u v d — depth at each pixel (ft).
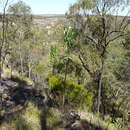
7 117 23.39
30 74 120.98
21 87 39.17
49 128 24.06
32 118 24.39
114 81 77.36
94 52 69.77
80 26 66.08
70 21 66.74
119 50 72.08
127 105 78.23
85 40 66.74
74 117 29.04
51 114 26.86
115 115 71.31
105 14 64.34
